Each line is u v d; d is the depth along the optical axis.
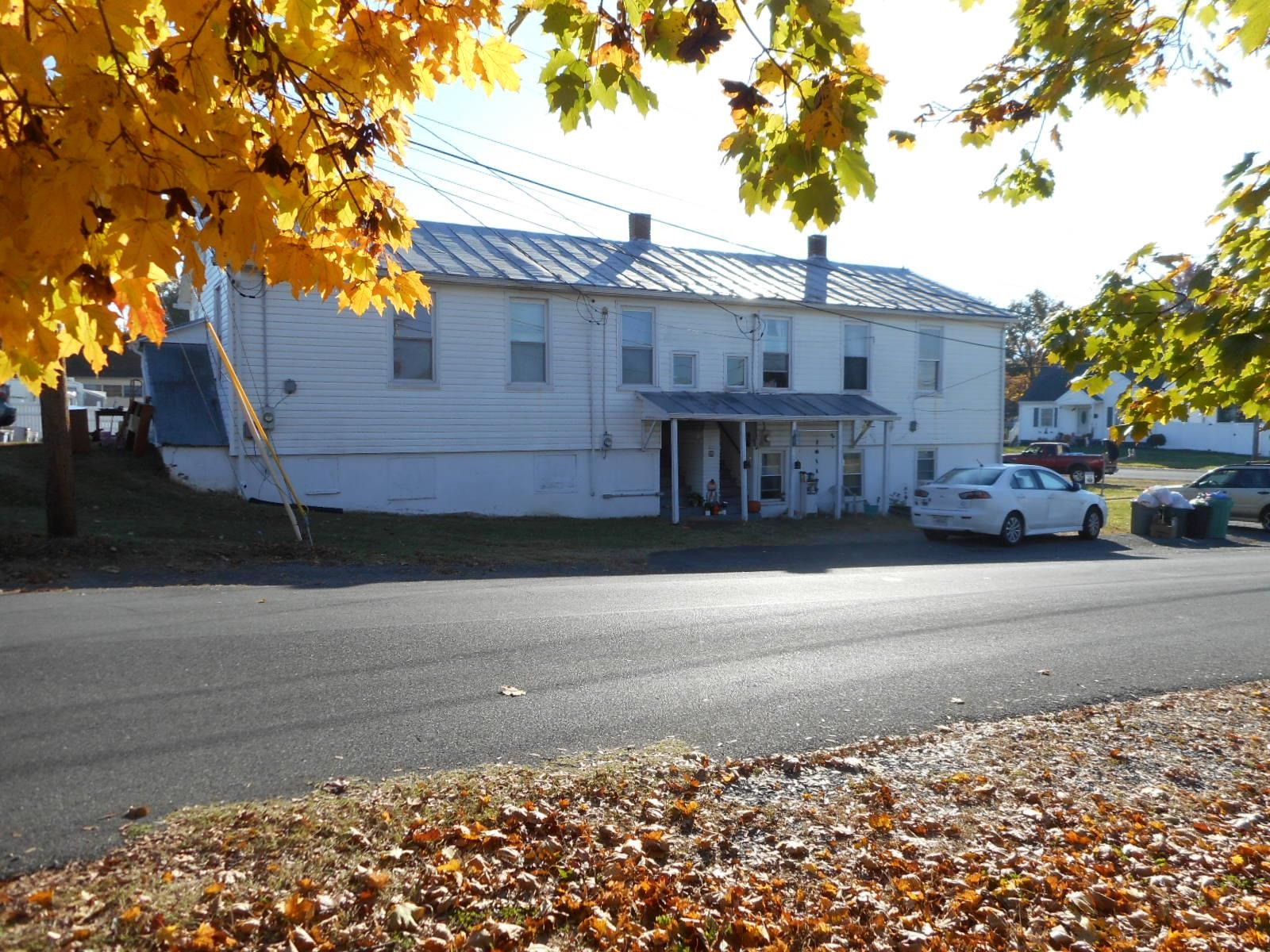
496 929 3.44
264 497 18.27
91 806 4.43
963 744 5.94
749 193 3.87
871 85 3.45
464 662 7.48
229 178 2.88
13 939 3.17
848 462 25.81
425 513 19.64
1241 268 4.30
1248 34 3.86
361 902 3.58
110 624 8.36
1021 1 5.59
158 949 3.18
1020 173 6.20
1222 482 25.22
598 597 11.14
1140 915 3.96
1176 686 7.58
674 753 5.47
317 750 5.34
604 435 21.77
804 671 7.64
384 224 3.57
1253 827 4.85
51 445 12.84
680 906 3.73
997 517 19.22
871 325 25.69
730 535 20.06
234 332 17.75
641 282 22.25
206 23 2.97
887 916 3.80
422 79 3.93
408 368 19.56
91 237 2.80
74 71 2.59
